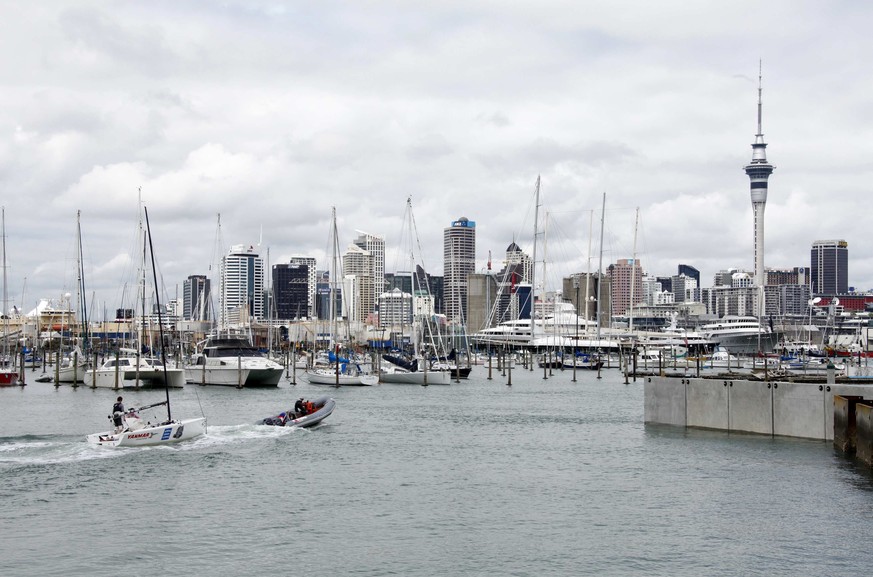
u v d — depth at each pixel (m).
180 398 101.12
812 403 58.84
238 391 111.00
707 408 65.19
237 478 49.91
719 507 42.88
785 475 49.31
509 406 96.38
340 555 35.53
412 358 151.75
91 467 52.19
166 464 53.53
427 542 37.34
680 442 61.16
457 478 50.59
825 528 38.97
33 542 37.06
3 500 44.16
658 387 69.00
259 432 66.50
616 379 158.75
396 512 42.38
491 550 36.22
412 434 69.25
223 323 184.50
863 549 36.00
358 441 64.56
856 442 54.03
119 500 44.31
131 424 59.84
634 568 33.94
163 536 38.03
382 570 33.75
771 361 180.88
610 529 39.22
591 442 64.44
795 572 33.41
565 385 138.75
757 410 61.94
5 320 154.00
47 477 49.34
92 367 119.38
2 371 119.81
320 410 73.06
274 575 33.16
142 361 114.44
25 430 69.81
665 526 39.62
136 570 33.62
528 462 55.94
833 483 47.25
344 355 147.00
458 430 72.19
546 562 34.66
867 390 57.06
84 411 85.31
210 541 37.34
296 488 47.50
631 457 56.47
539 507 43.34
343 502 44.34
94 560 34.75
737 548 36.28
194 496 45.31
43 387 117.44
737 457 54.62
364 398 106.31
